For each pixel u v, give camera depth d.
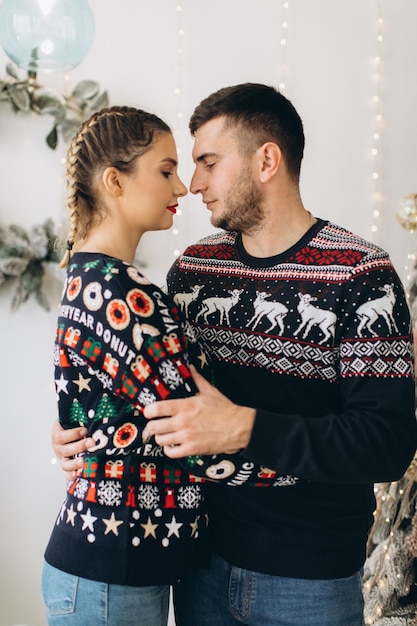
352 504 1.60
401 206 2.54
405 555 2.43
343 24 2.82
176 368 1.39
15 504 2.68
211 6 2.73
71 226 1.53
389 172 2.87
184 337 1.44
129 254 1.54
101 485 1.42
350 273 1.53
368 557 2.57
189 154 2.74
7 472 2.67
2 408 2.66
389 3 2.85
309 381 1.56
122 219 1.52
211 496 1.61
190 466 1.42
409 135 2.88
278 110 1.62
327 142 2.83
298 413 1.57
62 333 1.45
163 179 1.53
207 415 1.39
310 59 2.80
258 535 1.55
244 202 1.62
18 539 2.69
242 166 1.61
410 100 2.87
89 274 1.43
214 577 1.62
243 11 2.75
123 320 1.38
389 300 1.51
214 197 1.65
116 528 1.40
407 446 1.50
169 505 1.44
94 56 2.66
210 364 1.54
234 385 1.61
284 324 1.57
